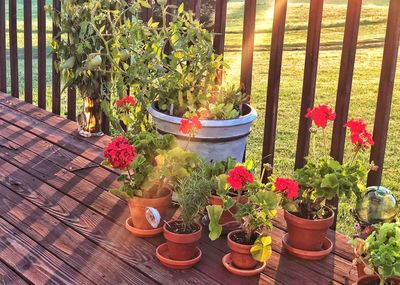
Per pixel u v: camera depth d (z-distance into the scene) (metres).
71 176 2.73
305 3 10.02
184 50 2.70
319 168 2.05
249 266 1.91
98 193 2.54
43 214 2.31
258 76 6.37
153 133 2.29
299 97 5.44
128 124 2.88
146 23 3.20
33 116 3.77
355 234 2.02
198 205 1.96
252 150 4.14
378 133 2.21
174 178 2.14
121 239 2.13
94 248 2.05
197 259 1.96
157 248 2.00
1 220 2.24
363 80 5.80
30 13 3.96
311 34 2.35
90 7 3.12
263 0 9.52
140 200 2.09
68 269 1.91
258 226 1.90
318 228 1.98
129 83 2.87
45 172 2.77
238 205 1.95
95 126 3.35
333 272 1.94
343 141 2.35
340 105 2.31
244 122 2.42
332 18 8.61
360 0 2.17
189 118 2.29
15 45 4.25
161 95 2.69
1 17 4.32
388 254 1.59
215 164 2.24
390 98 2.16
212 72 2.68
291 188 1.89
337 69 6.41
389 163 3.85
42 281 1.83
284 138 4.32
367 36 7.64
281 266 1.97
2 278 1.84
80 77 3.25
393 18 2.07
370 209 2.00
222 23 2.79
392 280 1.68
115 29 3.01
